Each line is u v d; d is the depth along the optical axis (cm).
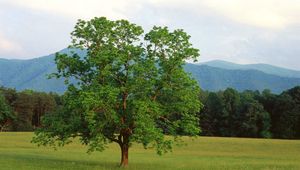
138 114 3688
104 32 3994
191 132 4062
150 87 3894
